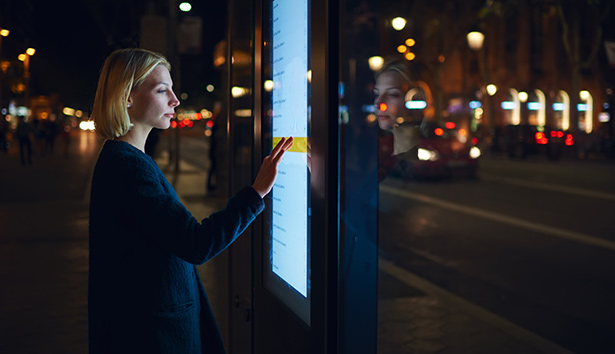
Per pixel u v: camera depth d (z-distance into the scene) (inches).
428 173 590.2
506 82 1462.8
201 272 232.5
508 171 745.6
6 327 171.0
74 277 227.0
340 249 60.6
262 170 69.1
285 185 72.9
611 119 1009.5
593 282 229.1
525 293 215.8
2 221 356.5
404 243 304.2
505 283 229.1
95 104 71.2
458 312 187.3
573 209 421.4
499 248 291.3
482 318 181.2
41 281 220.8
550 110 1403.8
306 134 64.9
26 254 266.4
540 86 1416.1
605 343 167.3
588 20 1059.3
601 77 1052.5
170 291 67.9
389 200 461.7
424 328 172.7
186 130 2923.2
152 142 449.1
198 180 633.6
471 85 1531.7
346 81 59.9
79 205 429.7
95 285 68.9
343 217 61.4
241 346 95.0
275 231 77.5
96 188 68.7
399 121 94.8
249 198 67.4
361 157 62.9
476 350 155.2
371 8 61.6
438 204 442.9
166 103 73.2
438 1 1385.3
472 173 620.1
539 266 255.4
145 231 66.7
